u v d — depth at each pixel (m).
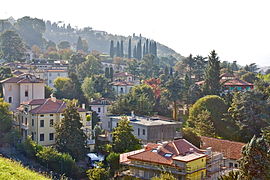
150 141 61.94
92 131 64.56
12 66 124.19
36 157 54.34
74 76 95.62
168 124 64.56
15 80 78.00
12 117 66.94
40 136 61.59
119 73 144.00
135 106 84.56
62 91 92.69
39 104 64.44
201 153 46.78
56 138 57.72
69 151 55.88
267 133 44.72
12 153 57.19
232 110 69.75
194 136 61.59
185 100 91.75
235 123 69.75
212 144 58.34
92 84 109.31
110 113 85.38
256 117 64.69
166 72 137.88
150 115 86.31
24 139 64.88
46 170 51.56
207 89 91.25
